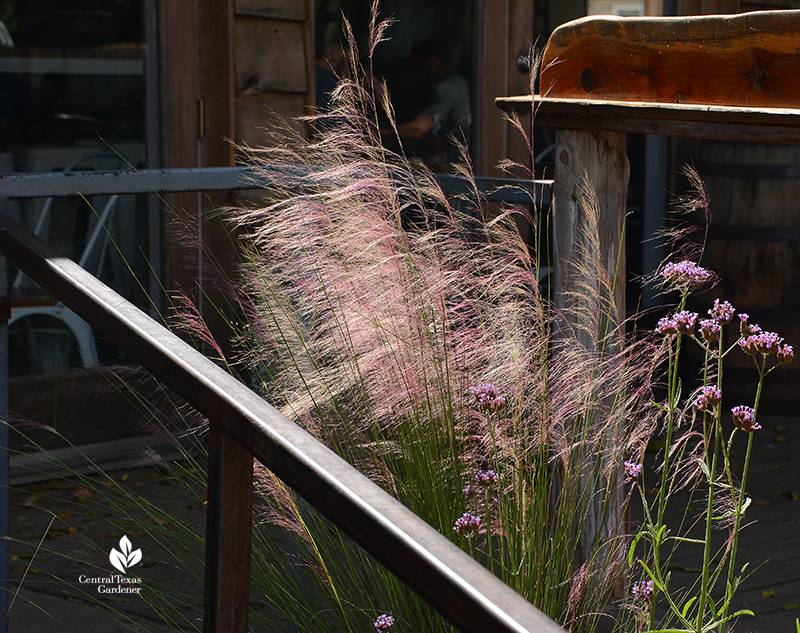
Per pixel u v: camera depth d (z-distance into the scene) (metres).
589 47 2.03
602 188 2.11
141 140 4.04
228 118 4.01
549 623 0.64
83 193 2.13
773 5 5.61
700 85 1.83
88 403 3.73
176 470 2.19
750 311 4.65
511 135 4.81
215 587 1.09
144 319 1.31
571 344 1.95
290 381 1.86
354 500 0.82
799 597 2.66
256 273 1.95
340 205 1.85
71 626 2.44
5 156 3.87
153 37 3.96
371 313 1.79
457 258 1.86
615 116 1.94
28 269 1.66
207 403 1.08
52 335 3.93
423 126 4.62
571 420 1.86
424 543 0.74
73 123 3.96
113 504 2.07
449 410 1.74
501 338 1.81
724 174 4.68
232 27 3.98
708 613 2.19
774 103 1.70
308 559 1.74
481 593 0.67
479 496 1.72
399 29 4.49
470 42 4.68
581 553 1.91
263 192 4.10
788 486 3.67
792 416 4.67
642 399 1.83
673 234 2.11
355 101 1.99
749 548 3.02
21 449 3.73
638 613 1.71
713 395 1.53
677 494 3.40
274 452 0.95
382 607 1.71
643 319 5.18
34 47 3.86
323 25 4.32
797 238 4.55
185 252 3.90
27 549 2.94
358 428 1.79
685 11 5.30
